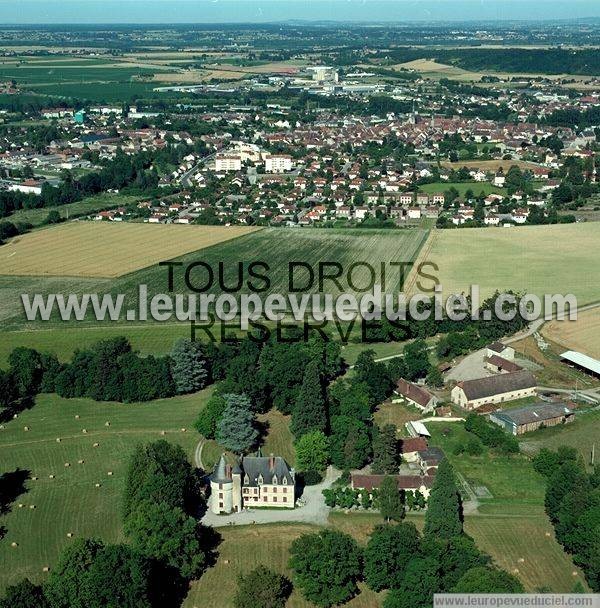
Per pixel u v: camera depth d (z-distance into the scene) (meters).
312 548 177.12
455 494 191.25
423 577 168.88
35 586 167.50
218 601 175.88
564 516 191.75
